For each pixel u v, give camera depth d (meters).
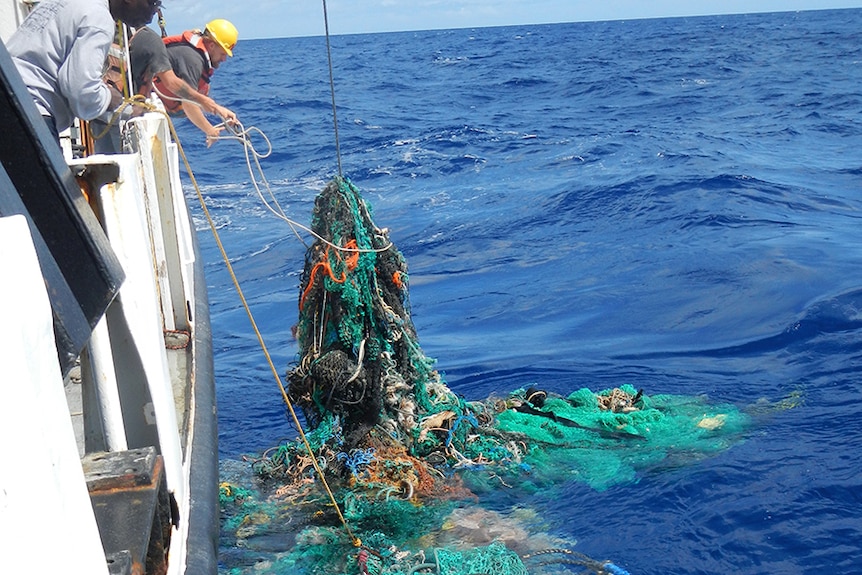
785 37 70.69
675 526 4.97
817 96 30.44
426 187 17.66
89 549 1.81
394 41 114.19
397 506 5.18
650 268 10.64
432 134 25.12
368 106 34.00
